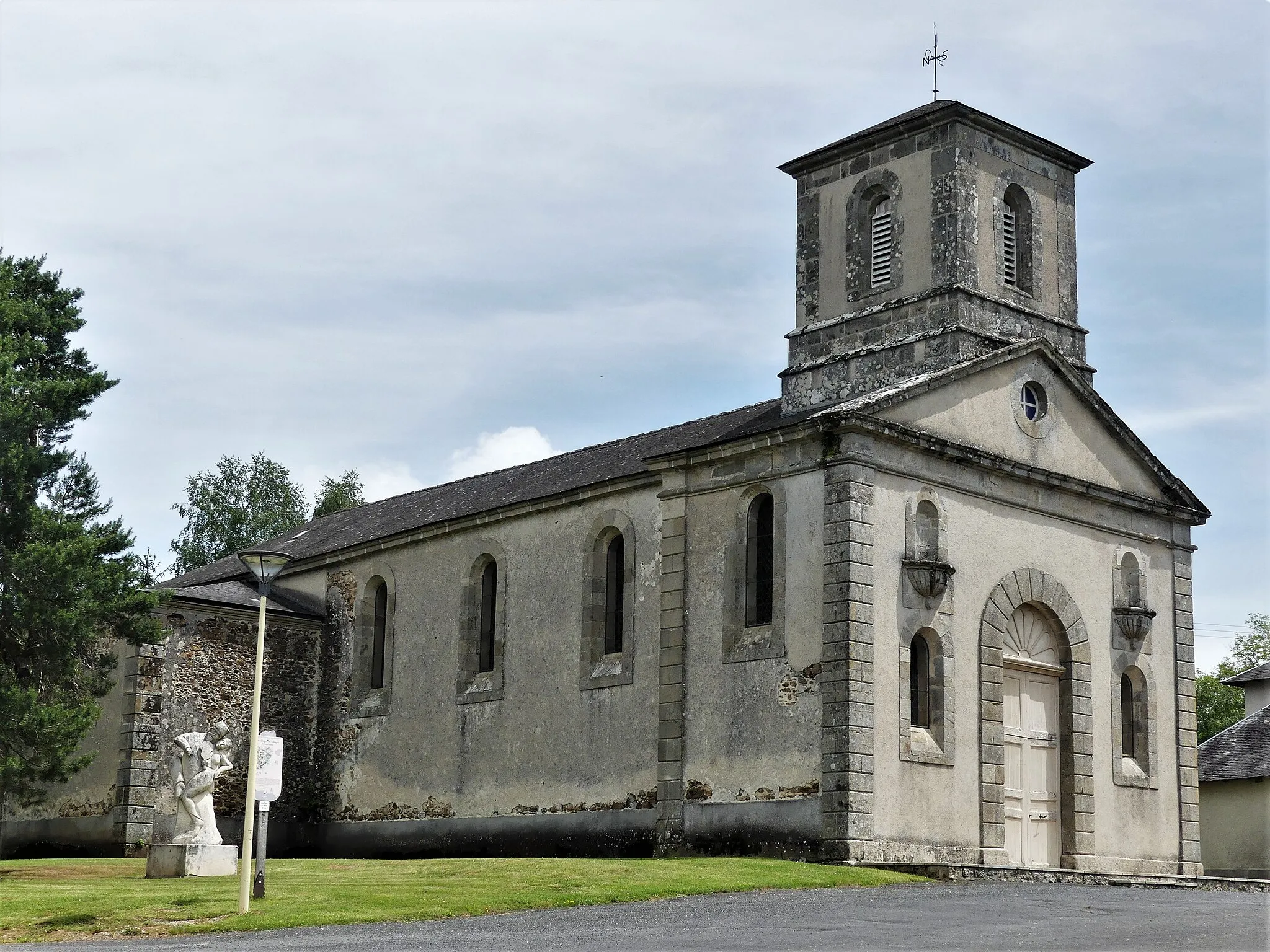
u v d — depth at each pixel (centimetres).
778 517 2727
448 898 2072
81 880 2508
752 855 2647
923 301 2930
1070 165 3180
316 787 3697
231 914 1984
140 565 3212
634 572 3025
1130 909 2044
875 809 2545
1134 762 3041
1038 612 2934
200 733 3556
